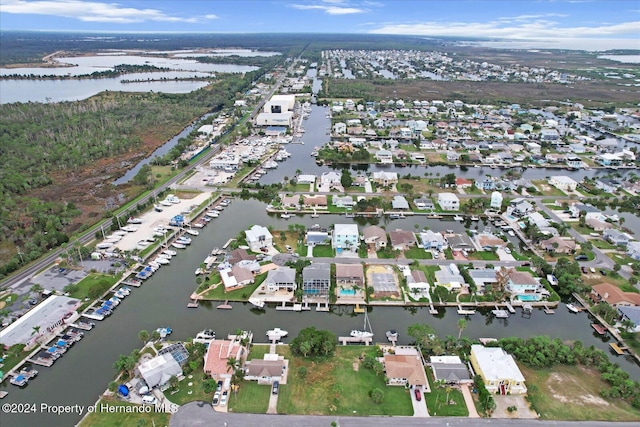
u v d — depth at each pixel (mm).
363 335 106562
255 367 92438
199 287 125875
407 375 90875
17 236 150125
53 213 169000
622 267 137625
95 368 97812
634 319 109438
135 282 129000
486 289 122250
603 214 178750
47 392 91438
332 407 85625
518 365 97562
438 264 138375
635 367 100750
